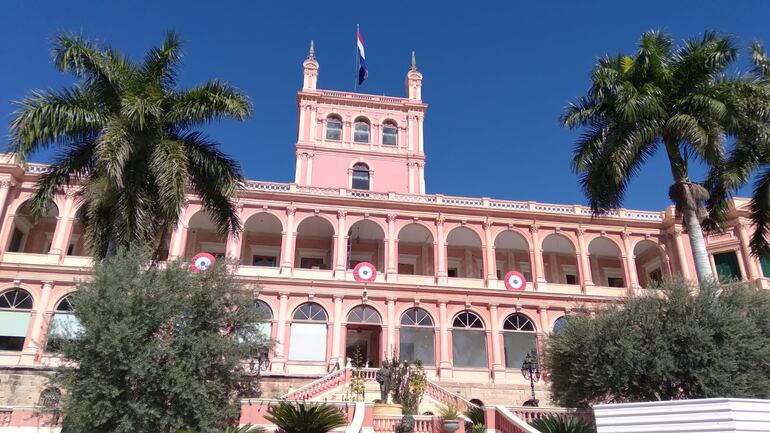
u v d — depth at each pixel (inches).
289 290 1525.6
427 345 1539.1
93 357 724.7
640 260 1926.7
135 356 726.5
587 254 1724.9
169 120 879.1
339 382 1168.8
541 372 1440.7
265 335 908.0
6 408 928.3
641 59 961.5
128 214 808.9
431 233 1701.5
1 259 1438.2
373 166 1953.7
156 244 924.6
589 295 1647.4
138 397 720.3
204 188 925.2
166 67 899.4
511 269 1847.9
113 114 839.1
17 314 1392.7
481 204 1761.8
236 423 783.1
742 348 813.9
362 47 2203.5
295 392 1115.3
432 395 1146.7
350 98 2027.6
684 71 938.7
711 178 983.0
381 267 1768.0
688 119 871.7
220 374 795.4
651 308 885.2
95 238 855.1
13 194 1512.1
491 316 1588.3
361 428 748.0
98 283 766.5
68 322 862.5
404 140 2017.7
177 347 756.0
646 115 909.8
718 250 1723.7
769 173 924.6
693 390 804.6
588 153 962.1
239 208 1616.6
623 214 1798.7
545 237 1748.3
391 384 1012.5
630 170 959.0
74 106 797.2
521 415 792.9
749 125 895.1
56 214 1626.5
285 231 1616.6
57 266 1435.8
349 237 1648.6
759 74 919.0
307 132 1953.7
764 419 411.2
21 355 1337.4
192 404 728.3
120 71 858.8
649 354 829.8
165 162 813.9
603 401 885.8
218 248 1724.9
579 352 919.0
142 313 755.4
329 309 1529.3
